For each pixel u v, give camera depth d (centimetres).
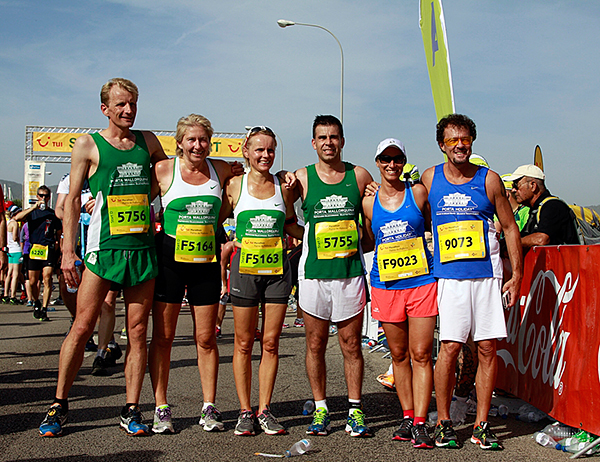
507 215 369
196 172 385
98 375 551
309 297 383
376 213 383
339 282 380
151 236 385
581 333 354
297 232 422
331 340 786
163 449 340
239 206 387
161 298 380
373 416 419
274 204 385
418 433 352
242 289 379
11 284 1312
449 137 358
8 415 406
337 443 356
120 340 761
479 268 358
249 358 384
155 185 395
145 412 420
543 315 403
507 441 361
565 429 363
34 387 492
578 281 361
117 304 1317
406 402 377
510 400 454
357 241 388
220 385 513
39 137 2522
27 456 324
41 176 2481
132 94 373
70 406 434
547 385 387
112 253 370
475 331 359
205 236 382
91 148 372
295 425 394
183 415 414
